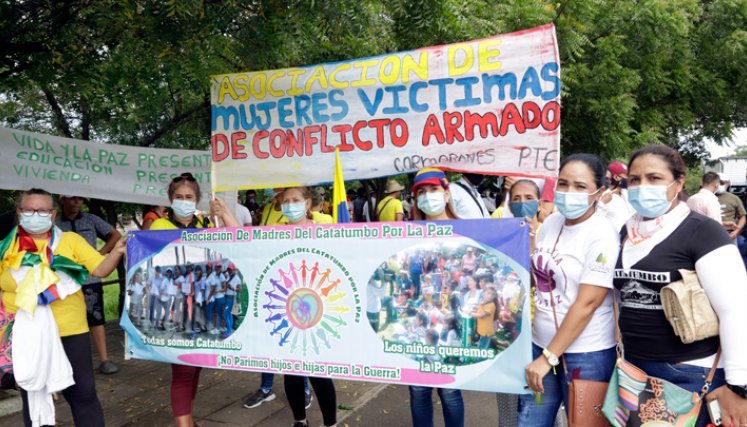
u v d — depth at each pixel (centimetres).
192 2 375
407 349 281
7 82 504
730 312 207
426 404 318
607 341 246
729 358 206
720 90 1265
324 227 300
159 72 485
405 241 282
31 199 314
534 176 327
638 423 221
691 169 1961
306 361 305
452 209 347
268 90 391
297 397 382
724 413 214
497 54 332
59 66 466
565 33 904
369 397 481
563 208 244
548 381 265
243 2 451
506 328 261
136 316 345
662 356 223
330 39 590
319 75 377
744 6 1218
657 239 223
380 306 287
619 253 236
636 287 228
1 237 367
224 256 325
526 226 259
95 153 500
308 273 304
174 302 336
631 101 1044
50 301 311
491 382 264
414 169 357
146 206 902
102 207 885
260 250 316
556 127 321
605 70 1020
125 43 438
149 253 341
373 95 365
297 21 453
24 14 464
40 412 315
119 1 404
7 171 468
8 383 324
